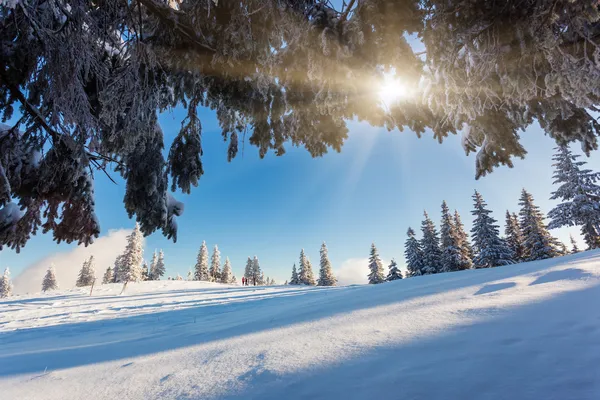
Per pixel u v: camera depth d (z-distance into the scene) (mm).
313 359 1313
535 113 3451
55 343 3980
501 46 2713
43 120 4625
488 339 1172
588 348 948
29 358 2438
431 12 2875
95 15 3709
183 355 1895
